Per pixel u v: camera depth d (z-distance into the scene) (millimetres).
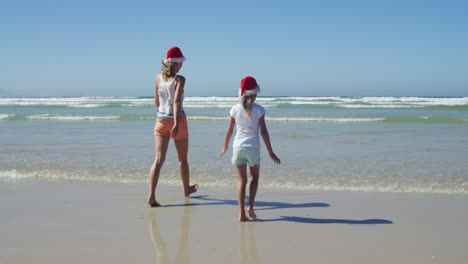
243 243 4141
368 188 6492
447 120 19422
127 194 6281
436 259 3676
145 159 9328
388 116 22500
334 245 4059
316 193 6277
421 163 8555
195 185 6281
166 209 5473
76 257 3771
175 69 5867
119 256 3795
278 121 20266
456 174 7391
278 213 5266
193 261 3670
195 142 12430
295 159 9195
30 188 6656
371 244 4078
